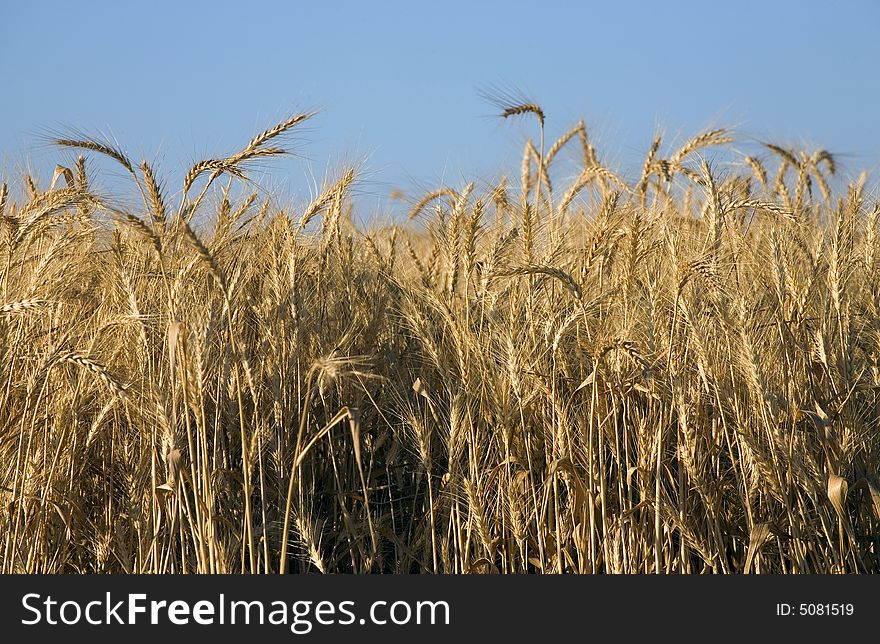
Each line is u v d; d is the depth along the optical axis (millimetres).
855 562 13641
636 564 13961
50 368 12734
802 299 15031
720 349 14648
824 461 14508
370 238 18812
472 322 14516
